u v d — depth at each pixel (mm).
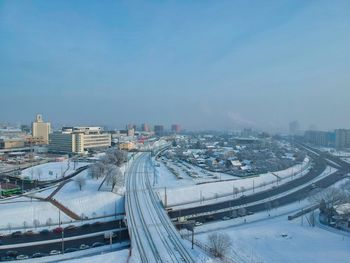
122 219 174875
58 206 181375
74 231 155875
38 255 125938
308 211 194250
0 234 149000
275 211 196500
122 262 111062
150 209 174125
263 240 145625
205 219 179250
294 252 132750
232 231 156500
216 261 117625
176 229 144875
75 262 111750
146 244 127000
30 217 167250
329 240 146500
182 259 113938
